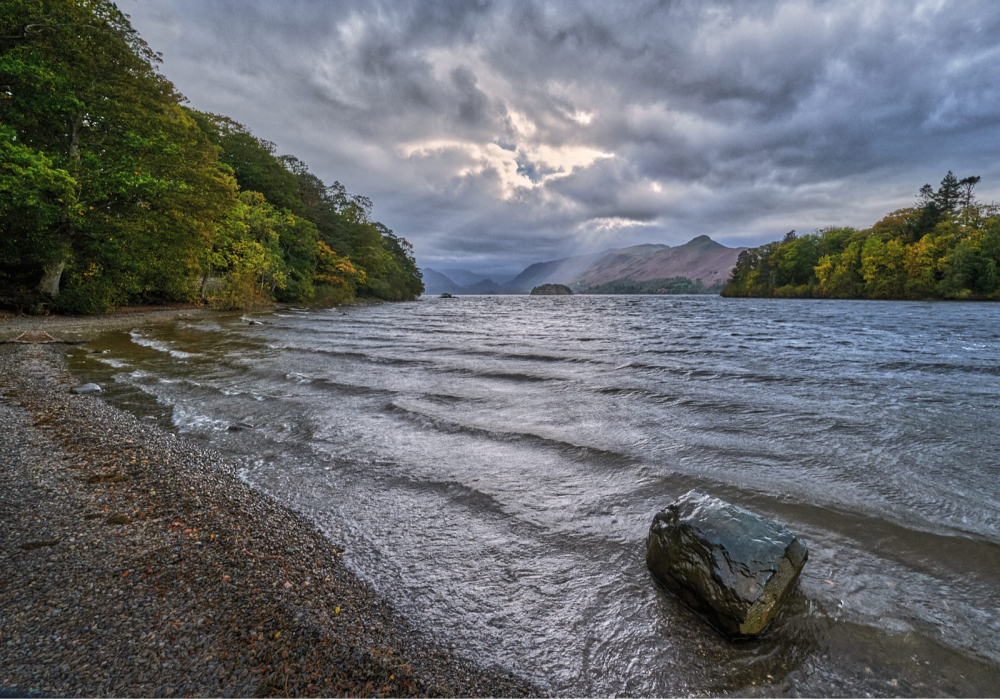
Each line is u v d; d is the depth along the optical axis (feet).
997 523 15.40
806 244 323.16
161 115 83.35
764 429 26.37
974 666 9.42
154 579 10.92
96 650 8.45
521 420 28.25
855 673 9.29
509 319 136.26
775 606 10.43
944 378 41.19
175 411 28.25
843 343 69.31
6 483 15.61
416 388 36.88
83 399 28.89
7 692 7.30
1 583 10.30
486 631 10.41
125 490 16.07
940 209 271.49
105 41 68.13
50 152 66.85
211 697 7.60
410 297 337.52
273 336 71.61
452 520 15.90
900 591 11.91
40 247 67.72
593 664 9.50
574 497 17.75
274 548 13.30
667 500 17.42
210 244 110.42
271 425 26.58
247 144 183.62
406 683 8.41
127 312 90.07
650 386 37.78
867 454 22.22
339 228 228.63
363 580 12.22
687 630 10.50
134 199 76.28
